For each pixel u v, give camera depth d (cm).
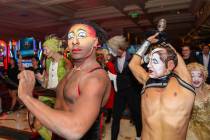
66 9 1075
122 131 455
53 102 271
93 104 115
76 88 127
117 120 370
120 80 370
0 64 1048
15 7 897
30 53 1175
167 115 155
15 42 1169
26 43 1195
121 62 375
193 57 554
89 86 119
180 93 154
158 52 159
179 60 159
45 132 292
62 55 327
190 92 154
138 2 971
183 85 155
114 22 1445
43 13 1041
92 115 111
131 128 471
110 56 407
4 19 1066
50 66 344
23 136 397
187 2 1073
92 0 967
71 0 892
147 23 1514
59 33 1319
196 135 208
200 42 1440
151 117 161
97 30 139
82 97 117
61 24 1265
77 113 107
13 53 1122
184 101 153
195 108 207
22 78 108
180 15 1388
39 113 101
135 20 1329
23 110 640
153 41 185
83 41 132
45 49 339
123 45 373
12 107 632
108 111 484
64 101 136
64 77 148
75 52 132
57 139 145
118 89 373
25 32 1248
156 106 159
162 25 181
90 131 134
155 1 1091
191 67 212
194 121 210
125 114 542
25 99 104
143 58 201
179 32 2050
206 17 988
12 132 421
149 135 163
